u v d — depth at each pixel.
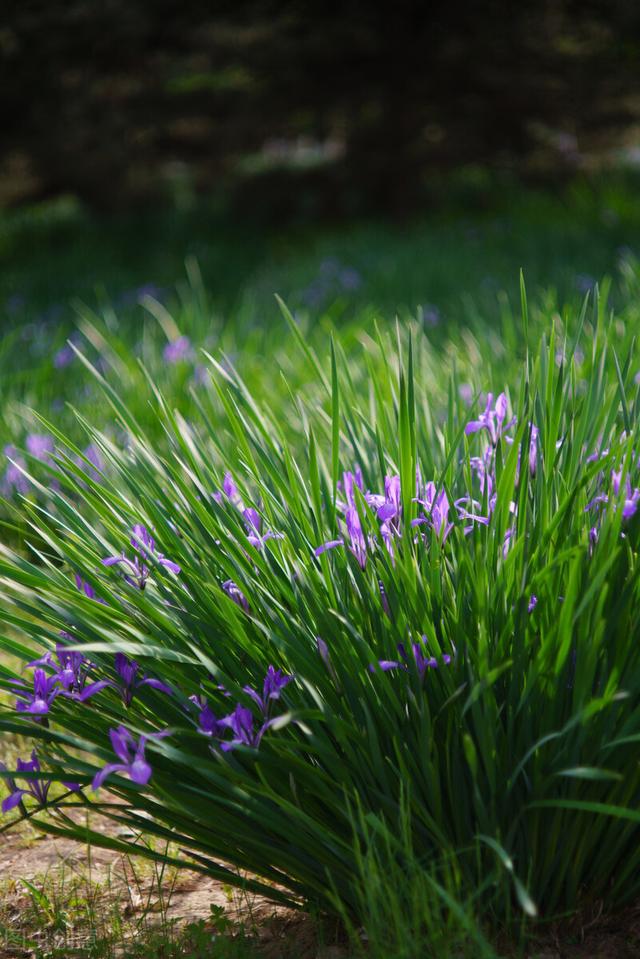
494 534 1.82
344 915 1.76
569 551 1.71
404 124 9.73
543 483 1.84
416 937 1.74
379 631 1.82
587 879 1.83
